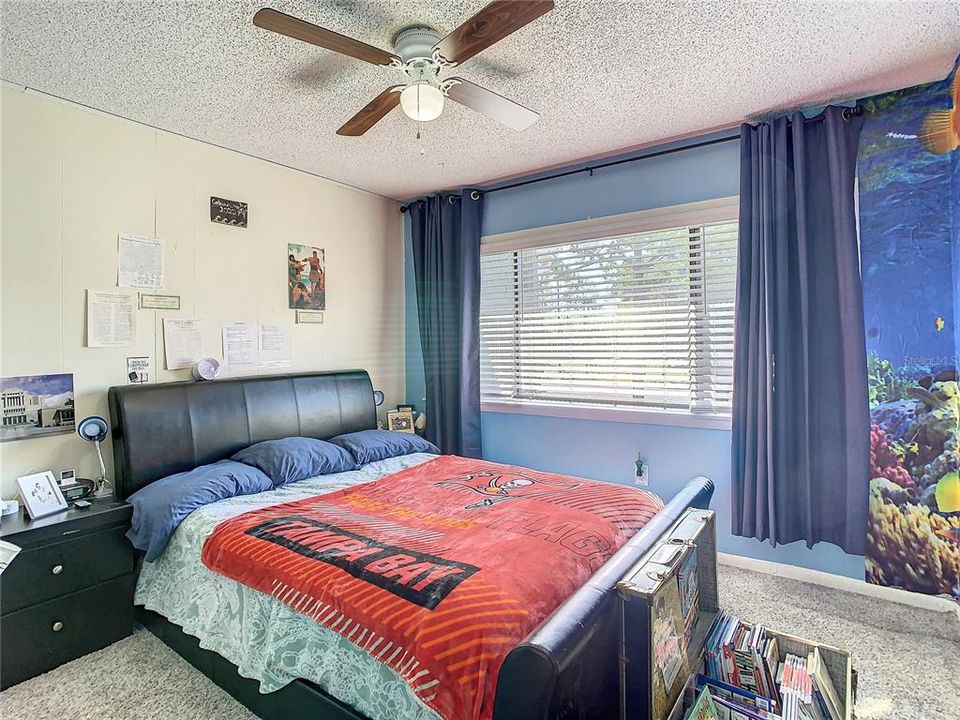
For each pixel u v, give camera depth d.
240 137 2.89
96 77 2.21
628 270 3.31
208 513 2.17
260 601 1.73
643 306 3.26
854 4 1.78
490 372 3.96
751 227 2.72
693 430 3.08
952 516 2.31
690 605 1.64
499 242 3.83
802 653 1.69
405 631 1.34
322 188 3.66
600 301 3.42
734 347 2.78
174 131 2.80
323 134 2.86
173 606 2.06
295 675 1.57
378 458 3.21
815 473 2.61
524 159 3.32
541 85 2.35
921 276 2.39
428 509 2.19
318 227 3.63
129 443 2.47
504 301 3.88
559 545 1.72
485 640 1.25
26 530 1.94
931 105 2.36
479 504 2.22
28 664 1.94
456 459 3.18
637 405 3.31
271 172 3.33
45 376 2.37
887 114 2.45
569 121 2.75
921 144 2.38
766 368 2.65
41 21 1.80
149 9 1.75
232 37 1.93
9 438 2.26
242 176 3.16
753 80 2.33
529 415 3.72
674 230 3.12
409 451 3.41
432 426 4.05
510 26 1.55
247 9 1.76
